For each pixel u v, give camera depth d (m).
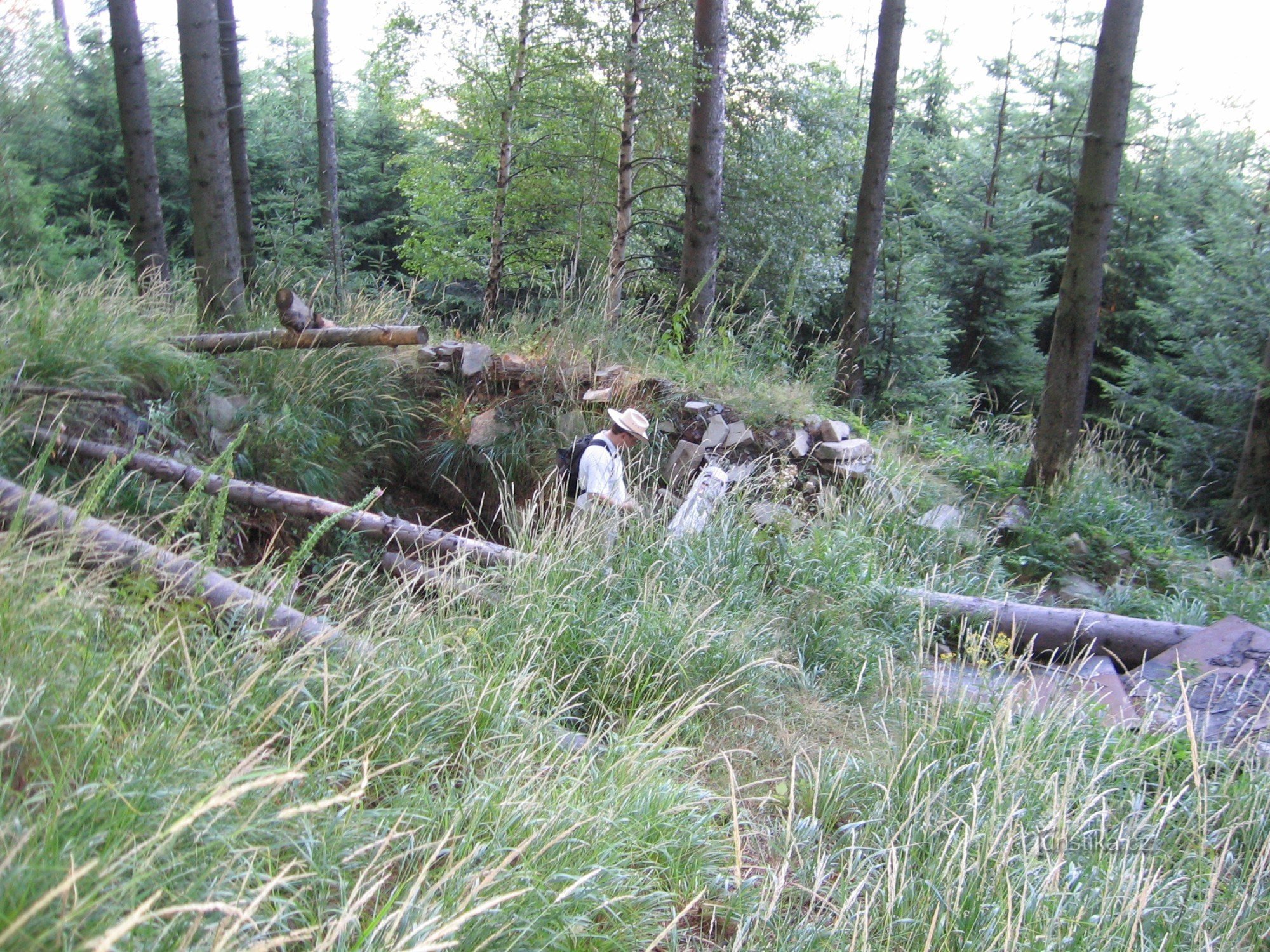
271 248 12.13
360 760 2.96
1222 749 4.34
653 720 3.76
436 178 14.27
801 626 5.37
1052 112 18.53
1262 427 9.06
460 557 4.78
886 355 12.90
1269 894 3.34
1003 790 3.66
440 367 7.97
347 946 2.23
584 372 7.95
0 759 2.13
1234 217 11.98
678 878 3.11
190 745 2.57
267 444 6.34
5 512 3.66
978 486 8.99
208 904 1.79
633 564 5.29
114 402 5.53
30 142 12.82
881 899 3.07
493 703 3.54
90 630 2.93
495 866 2.64
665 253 15.43
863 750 4.32
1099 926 2.96
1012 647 5.14
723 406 7.86
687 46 10.29
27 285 6.16
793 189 13.41
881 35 10.95
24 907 1.75
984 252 15.55
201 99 7.34
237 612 3.54
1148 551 8.06
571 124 12.28
